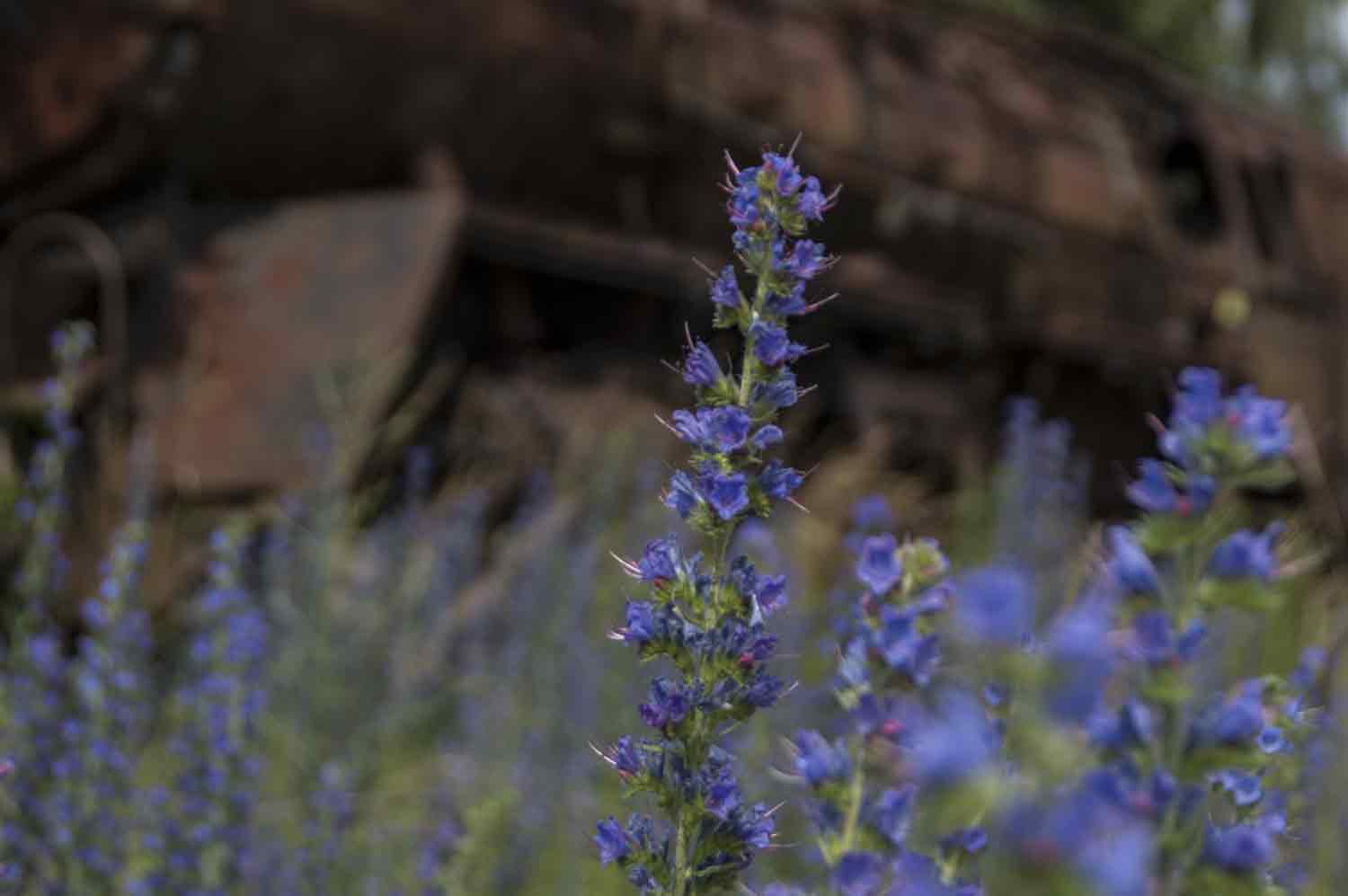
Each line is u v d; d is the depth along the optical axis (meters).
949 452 10.72
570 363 8.52
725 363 1.50
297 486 6.67
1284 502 8.38
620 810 4.82
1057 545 7.05
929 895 1.10
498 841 3.96
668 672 5.04
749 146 9.90
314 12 7.46
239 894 3.26
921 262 11.36
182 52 7.06
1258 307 14.54
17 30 6.82
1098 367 12.89
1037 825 0.74
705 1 9.92
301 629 5.30
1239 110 15.66
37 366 6.98
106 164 7.08
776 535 6.64
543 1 8.61
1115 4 19.78
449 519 6.98
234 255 7.41
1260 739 1.18
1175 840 0.92
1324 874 3.34
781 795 3.73
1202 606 1.01
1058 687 0.80
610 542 6.89
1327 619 5.66
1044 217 12.38
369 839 4.02
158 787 3.33
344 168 7.95
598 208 9.18
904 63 11.77
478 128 8.40
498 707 5.57
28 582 3.59
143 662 3.42
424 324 7.27
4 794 3.10
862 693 1.31
